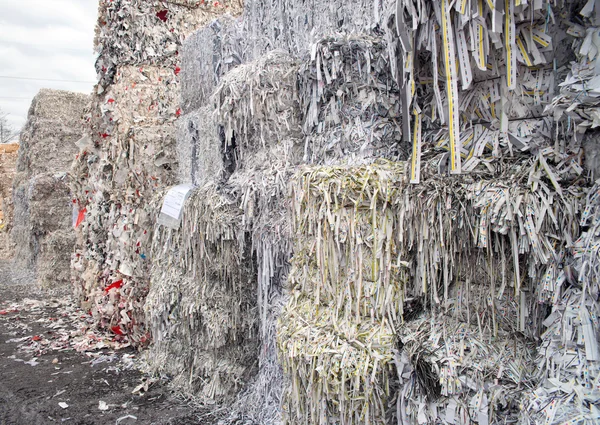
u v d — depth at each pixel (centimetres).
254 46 237
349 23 188
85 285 436
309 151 185
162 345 285
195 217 235
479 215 122
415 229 142
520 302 127
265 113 200
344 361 143
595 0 105
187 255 252
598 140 109
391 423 148
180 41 363
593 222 105
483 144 132
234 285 223
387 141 165
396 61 146
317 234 156
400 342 146
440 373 127
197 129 278
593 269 101
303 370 153
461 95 137
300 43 213
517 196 114
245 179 207
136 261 322
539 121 124
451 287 143
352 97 166
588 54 106
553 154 118
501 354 125
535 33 118
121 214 342
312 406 152
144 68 353
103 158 372
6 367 300
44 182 579
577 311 106
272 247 196
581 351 105
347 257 153
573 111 103
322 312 162
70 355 323
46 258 573
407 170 144
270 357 206
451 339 135
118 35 345
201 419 222
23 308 469
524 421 109
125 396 253
